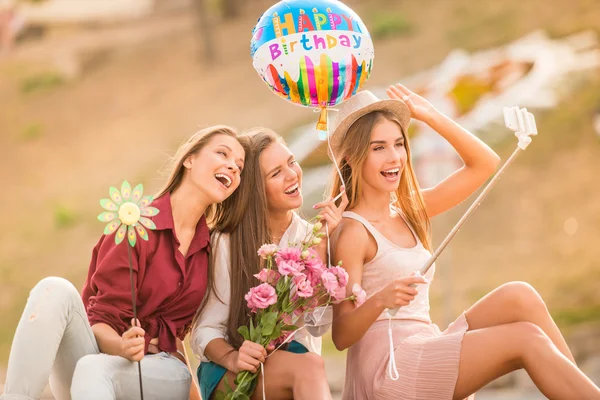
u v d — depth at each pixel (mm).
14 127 44531
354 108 6055
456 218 27359
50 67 48812
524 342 5141
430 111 6484
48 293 5176
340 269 5477
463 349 5309
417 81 34844
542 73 31141
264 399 5324
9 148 42906
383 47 39531
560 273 23969
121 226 5246
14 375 5043
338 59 5676
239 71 43156
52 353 5117
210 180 5820
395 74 37031
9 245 35469
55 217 36156
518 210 27000
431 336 5699
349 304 5629
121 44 49344
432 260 5531
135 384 5352
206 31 45500
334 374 18578
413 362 5441
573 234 25453
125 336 5195
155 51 47656
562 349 5402
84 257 33438
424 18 40625
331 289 5363
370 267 5938
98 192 37531
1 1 52688
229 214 6008
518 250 25453
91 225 35344
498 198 27703
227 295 5891
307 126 34969
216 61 44875
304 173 29344
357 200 6098
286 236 6188
